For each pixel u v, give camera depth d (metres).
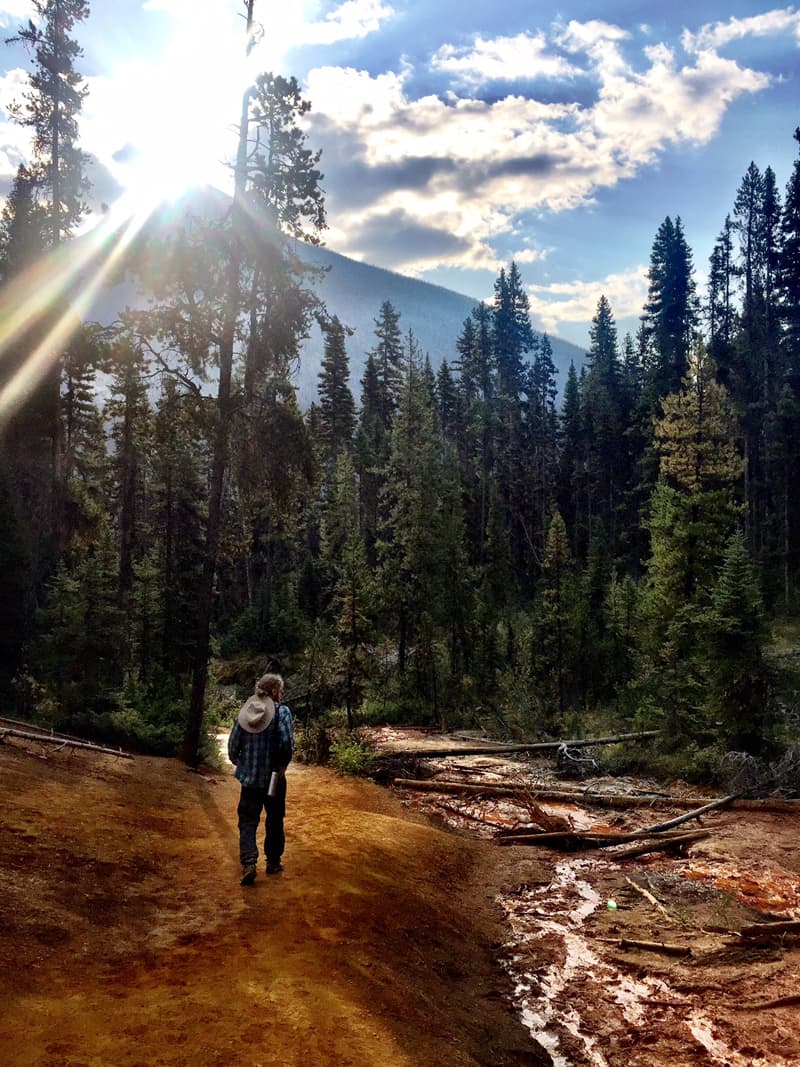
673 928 8.26
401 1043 4.70
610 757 19.92
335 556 53.12
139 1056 3.95
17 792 9.21
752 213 75.06
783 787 15.20
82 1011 4.38
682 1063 5.32
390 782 17.64
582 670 35.22
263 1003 4.82
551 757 21.92
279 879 7.60
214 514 16.55
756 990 6.57
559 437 81.25
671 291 75.00
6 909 5.65
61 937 5.47
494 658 38.50
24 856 6.93
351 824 11.02
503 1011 6.15
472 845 12.02
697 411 28.56
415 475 43.75
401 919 7.28
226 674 42.28
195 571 29.06
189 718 16.02
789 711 19.36
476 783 17.42
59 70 27.53
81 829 8.27
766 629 18.95
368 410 74.62
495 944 7.78
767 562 47.16
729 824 13.23
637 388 77.62
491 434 72.50
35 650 21.95
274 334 16.44
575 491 71.88
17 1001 4.35
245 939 5.93
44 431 28.42
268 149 16.80
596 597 43.22
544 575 50.12
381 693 34.00
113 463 38.53
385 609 37.16
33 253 26.69
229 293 16.20
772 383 63.38
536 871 10.80
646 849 11.79
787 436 51.00
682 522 27.83
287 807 12.15
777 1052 5.48
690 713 20.56
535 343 101.69
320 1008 4.84
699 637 21.41
